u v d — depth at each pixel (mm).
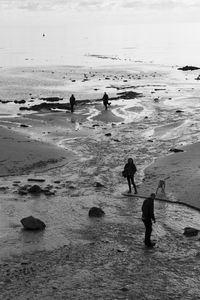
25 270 13047
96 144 31938
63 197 20750
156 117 41969
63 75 77062
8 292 11555
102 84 67062
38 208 19078
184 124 38562
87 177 24203
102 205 19781
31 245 15094
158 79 73500
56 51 143750
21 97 54188
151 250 14938
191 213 18844
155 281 12539
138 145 31641
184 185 21938
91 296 11438
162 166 25609
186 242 15719
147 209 15102
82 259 14016
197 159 26297
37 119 40562
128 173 21266
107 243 15484
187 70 86875
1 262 13656
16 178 23766
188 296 11688
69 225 17188
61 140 32969
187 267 13602
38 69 86188
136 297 11484
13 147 28172
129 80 72062
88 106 47719
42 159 26906
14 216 17984
